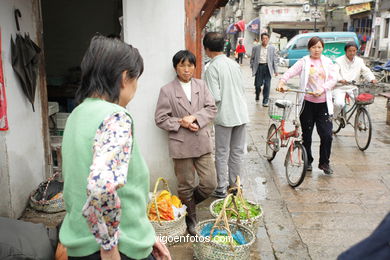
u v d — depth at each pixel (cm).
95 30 700
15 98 378
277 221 399
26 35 396
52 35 696
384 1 2114
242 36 3544
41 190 414
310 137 521
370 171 541
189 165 362
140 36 390
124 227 155
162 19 389
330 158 596
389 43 2028
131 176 153
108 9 694
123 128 142
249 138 708
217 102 415
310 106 503
